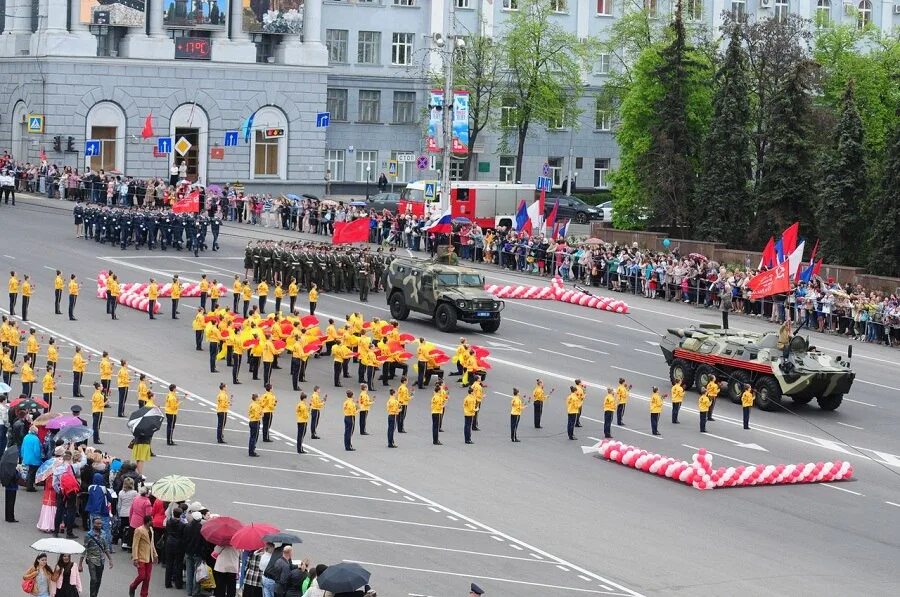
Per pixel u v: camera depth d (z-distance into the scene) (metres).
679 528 52.00
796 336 72.94
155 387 69.75
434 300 87.00
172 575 43.56
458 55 147.75
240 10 150.38
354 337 73.75
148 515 43.28
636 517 53.09
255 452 59.41
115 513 47.12
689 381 75.44
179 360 75.62
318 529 49.31
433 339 84.25
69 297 84.12
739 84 121.44
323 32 158.75
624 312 96.62
